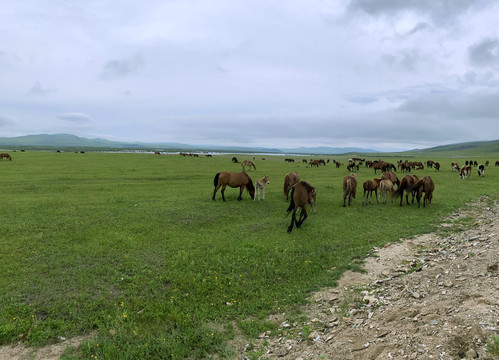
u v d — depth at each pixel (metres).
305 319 6.11
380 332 5.01
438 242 10.16
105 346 5.12
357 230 12.13
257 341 5.52
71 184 24.16
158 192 20.92
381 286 7.21
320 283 7.70
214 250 9.70
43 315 6.09
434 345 4.21
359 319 5.75
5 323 5.70
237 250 9.74
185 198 18.58
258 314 6.41
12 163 40.31
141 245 10.00
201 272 8.19
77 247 9.53
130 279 7.65
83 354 5.01
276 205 17.23
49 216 13.31
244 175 18.12
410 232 11.73
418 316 5.18
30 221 12.38
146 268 8.34
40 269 7.98
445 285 6.28
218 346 5.34
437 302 5.56
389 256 9.20
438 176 34.34
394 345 4.49
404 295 6.40
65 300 6.58
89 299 6.63
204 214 14.65
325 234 11.61
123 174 32.03
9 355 5.00
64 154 61.78
